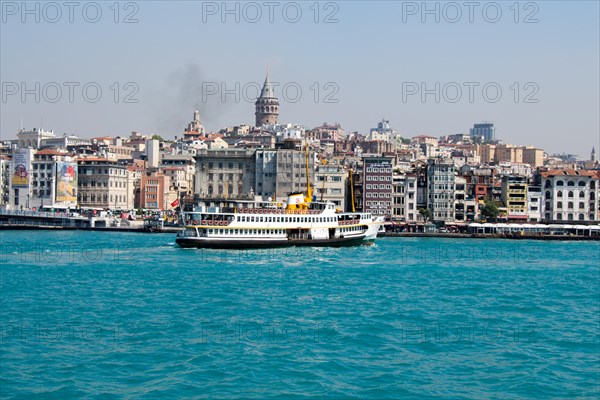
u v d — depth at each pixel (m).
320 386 70.06
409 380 72.75
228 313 102.88
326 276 145.88
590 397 69.31
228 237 191.62
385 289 129.38
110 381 70.69
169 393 67.50
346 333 90.88
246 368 74.94
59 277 138.38
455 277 150.62
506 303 117.94
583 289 137.12
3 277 137.62
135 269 151.88
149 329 91.56
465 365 78.44
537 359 81.31
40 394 66.94
